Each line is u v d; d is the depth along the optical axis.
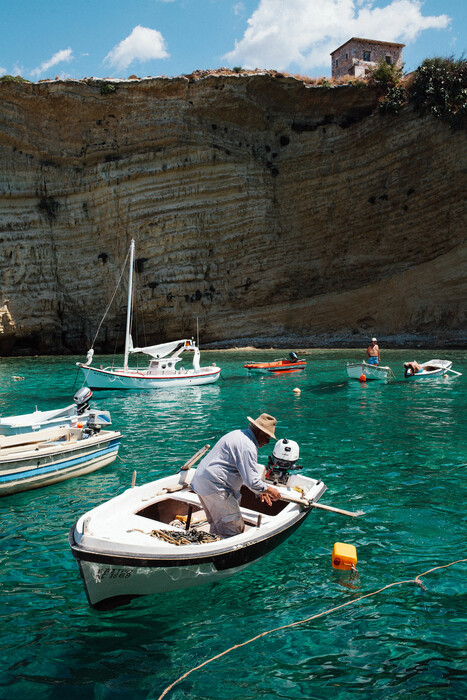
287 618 4.84
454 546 6.22
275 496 5.35
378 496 7.91
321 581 5.47
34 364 32.41
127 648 4.42
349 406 16.22
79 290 40.50
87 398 12.60
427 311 40.00
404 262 41.56
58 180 39.97
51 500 7.92
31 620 4.81
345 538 6.47
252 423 5.49
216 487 5.34
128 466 9.77
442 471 9.13
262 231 41.59
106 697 3.85
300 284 42.72
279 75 40.19
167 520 6.22
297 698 3.85
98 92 38.38
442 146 39.62
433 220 40.44
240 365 29.53
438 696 3.84
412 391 19.25
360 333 41.38
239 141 41.16
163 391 20.81
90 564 4.51
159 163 39.97
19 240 39.03
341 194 41.81
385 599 5.13
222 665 4.21
